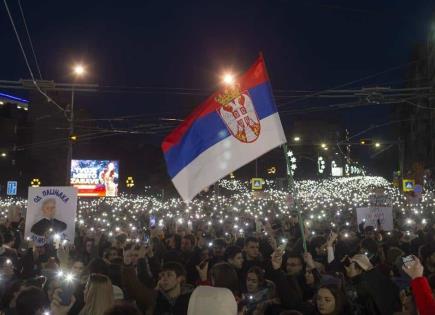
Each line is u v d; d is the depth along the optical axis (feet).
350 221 80.53
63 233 44.55
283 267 30.30
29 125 235.20
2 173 250.16
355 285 23.93
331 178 255.70
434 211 101.09
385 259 32.55
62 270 27.76
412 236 51.11
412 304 18.69
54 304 19.27
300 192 179.42
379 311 22.07
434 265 28.99
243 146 26.45
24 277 34.27
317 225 65.26
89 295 19.27
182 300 22.02
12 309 22.49
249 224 68.95
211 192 203.41
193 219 85.20
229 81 26.91
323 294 20.61
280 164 226.17
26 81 63.52
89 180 169.78
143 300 23.12
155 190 242.37
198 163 26.48
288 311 18.22
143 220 86.58
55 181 245.45
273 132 26.68
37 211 44.73
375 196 87.10
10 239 42.63
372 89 65.00
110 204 141.28
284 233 52.06
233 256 29.78
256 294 24.31
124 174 263.70
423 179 191.62
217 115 26.63
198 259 32.71
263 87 26.94
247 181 224.53
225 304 18.12
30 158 252.21
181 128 26.84
